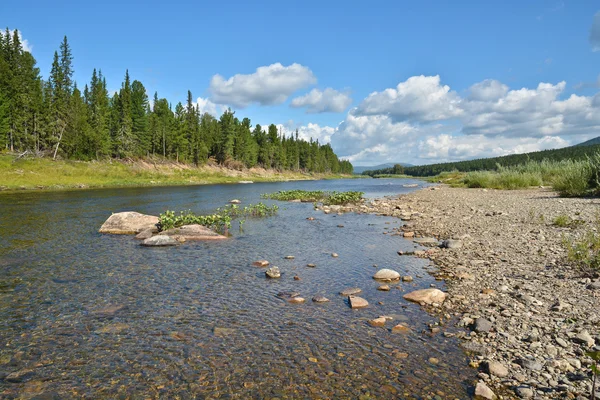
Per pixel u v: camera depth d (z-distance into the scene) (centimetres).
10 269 1134
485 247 1306
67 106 7338
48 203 2983
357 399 493
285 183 8938
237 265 1195
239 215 2481
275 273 1066
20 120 6322
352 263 1211
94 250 1398
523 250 1209
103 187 5288
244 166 11812
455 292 893
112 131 8112
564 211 1897
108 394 514
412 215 2345
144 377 557
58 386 535
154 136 9231
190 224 1767
